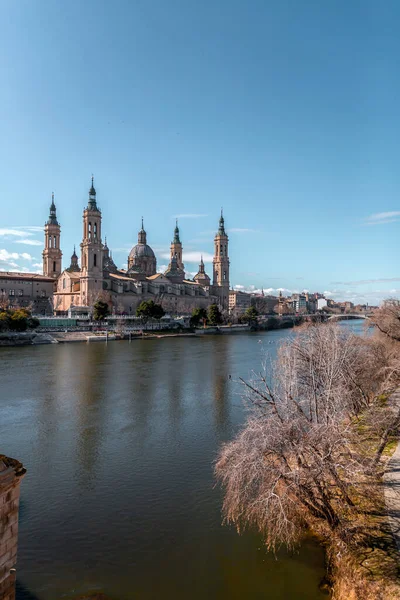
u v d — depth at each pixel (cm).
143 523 2964
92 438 4700
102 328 17000
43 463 4022
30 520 3016
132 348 12938
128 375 8288
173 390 6988
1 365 9406
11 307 18412
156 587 2339
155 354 11456
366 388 4650
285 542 2575
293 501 2525
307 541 2597
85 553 2644
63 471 3841
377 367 5059
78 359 10400
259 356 11056
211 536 2788
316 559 2470
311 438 2444
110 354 11419
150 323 19938
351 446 3139
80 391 6900
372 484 2714
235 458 2709
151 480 3628
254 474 2441
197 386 7288
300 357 4112
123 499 3303
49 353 11512
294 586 2288
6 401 6262
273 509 2423
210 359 10512
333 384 3662
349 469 2486
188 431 4919
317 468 2375
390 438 3369
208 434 4816
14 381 7662
